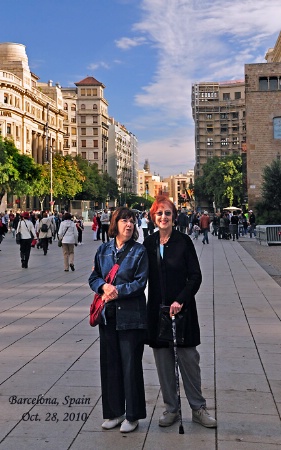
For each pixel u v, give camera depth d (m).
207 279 15.16
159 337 4.75
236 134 140.50
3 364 6.89
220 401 5.46
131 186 187.12
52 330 8.90
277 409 5.23
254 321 9.38
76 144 139.00
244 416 5.06
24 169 65.88
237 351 7.41
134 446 4.45
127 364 4.81
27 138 94.62
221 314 10.02
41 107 103.06
